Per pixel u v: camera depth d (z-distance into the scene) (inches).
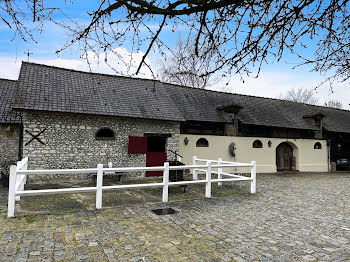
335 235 218.1
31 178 438.3
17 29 108.1
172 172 419.2
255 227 233.6
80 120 475.2
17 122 489.4
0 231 202.1
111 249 176.2
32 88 464.4
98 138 489.4
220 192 390.6
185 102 657.0
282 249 186.1
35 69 517.0
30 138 438.0
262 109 784.9
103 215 251.4
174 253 173.8
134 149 514.3
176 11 96.8
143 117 513.0
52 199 312.0
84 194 345.4
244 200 342.0
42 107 431.8
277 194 395.9
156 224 231.0
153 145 621.0
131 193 364.5
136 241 191.3
